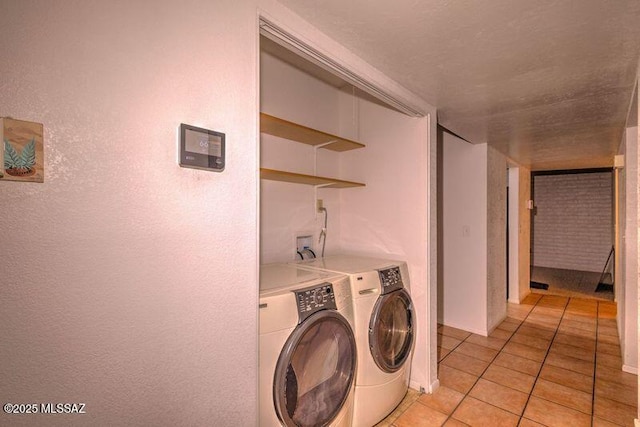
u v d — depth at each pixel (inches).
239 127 40.9
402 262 86.3
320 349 60.0
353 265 80.4
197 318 36.9
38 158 26.2
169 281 34.5
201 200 37.2
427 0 44.8
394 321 80.3
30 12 25.8
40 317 26.5
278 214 86.3
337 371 63.3
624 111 90.4
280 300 53.0
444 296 143.1
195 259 36.6
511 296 176.6
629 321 98.6
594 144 132.3
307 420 57.0
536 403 82.6
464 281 136.3
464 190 136.6
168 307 34.4
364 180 98.9
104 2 29.9
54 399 27.3
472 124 104.3
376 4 46.0
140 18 32.3
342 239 104.9
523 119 98.5
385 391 74.3
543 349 116.1
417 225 86.8
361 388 69.0
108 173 30.1
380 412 73.7
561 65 63.8
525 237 189.8
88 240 28.9
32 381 26.3
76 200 28.2
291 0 45.6
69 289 27.9
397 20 49.8
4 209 24.8
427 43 56.4
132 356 31.8
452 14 48.0
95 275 29.4
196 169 36.8
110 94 30.2
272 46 80.5
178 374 35.3
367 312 70.4
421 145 85.9
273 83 84.2
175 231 34.9
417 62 63.4
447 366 103.0
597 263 249.4
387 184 93.3
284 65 87.4
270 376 50.9
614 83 71.7
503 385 91.2
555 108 88.4
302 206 93.0
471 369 100.9
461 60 62.5
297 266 78.8
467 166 135.9
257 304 43.1
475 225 133.5
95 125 29.3
